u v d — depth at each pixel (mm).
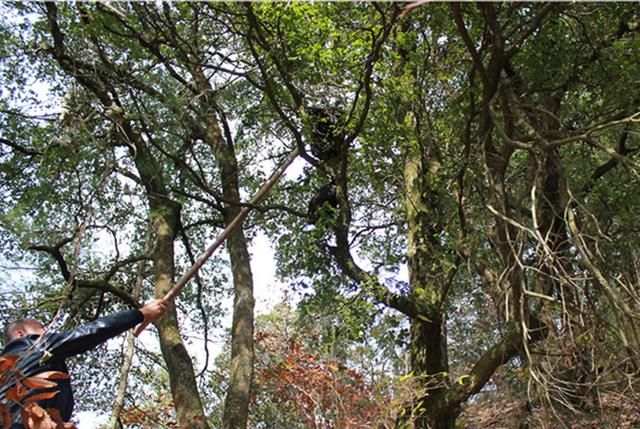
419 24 10531
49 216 11562
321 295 11672
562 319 8180
